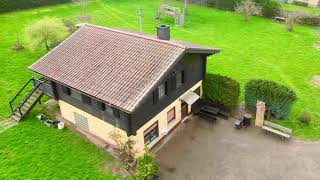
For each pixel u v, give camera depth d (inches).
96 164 791.7
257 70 1274.6
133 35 876.6
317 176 759.1
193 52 831.7
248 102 989.2
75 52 901.2
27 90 1112.2
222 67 1301.7
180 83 891.4
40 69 891.4
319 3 2084.2
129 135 762.2
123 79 757.3
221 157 823.7
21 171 768.9
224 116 968.9
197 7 2172.7
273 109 940.6
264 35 1653.5
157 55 784.9
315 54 1419.8
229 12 2052.2
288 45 1520.7
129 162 788.0
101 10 2080.5
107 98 724.7
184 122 960.3
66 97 895.1
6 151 833.5
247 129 924.0
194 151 845.8
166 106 850.1
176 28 1756.9
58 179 748.0
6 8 1945.1
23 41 1515.7
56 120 956.6
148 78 735.1
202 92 1000.2
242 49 1480.1
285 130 877.8
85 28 983.6
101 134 861.2
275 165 794.2
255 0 1936.5
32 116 976.9
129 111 674.8
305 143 863.7
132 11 2068.2
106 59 834.8
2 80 1178.6
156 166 729.6
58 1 2161.7
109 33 922.1
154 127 841.5
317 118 962.7
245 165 797.2
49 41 1364.4
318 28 1723.7
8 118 966.4
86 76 808.9
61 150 836.6
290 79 1201.4
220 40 1592.0
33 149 839.7
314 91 1113.4
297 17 1796.3
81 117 892.0
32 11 1999.3
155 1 2324.1
